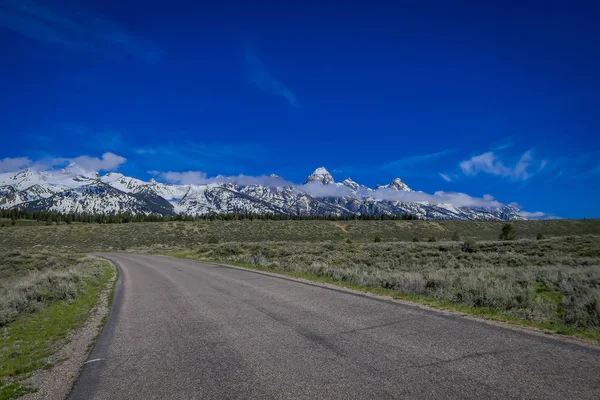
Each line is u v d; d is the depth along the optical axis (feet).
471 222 424.05
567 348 18.43
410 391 14.25
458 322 24.38
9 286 52.90
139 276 69.62
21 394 17.28
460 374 15.60
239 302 36.42
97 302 42.86
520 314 27.45
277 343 21.83
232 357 19.90
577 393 13.44
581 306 28.17
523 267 61.62
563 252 90.99
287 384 15.79
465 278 40.93
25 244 265.95
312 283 46.70
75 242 281.33
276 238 312.50
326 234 343.05
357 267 71.56
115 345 24.17
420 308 29.17
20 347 25.64
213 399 14.89
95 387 17.19
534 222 391.65
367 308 30.04
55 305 41.09
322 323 25.89
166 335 25.76
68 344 25.73
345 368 17.12
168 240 296.10
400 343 20.30
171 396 15.49
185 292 45.88
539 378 14.82
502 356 17.53
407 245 121.39
